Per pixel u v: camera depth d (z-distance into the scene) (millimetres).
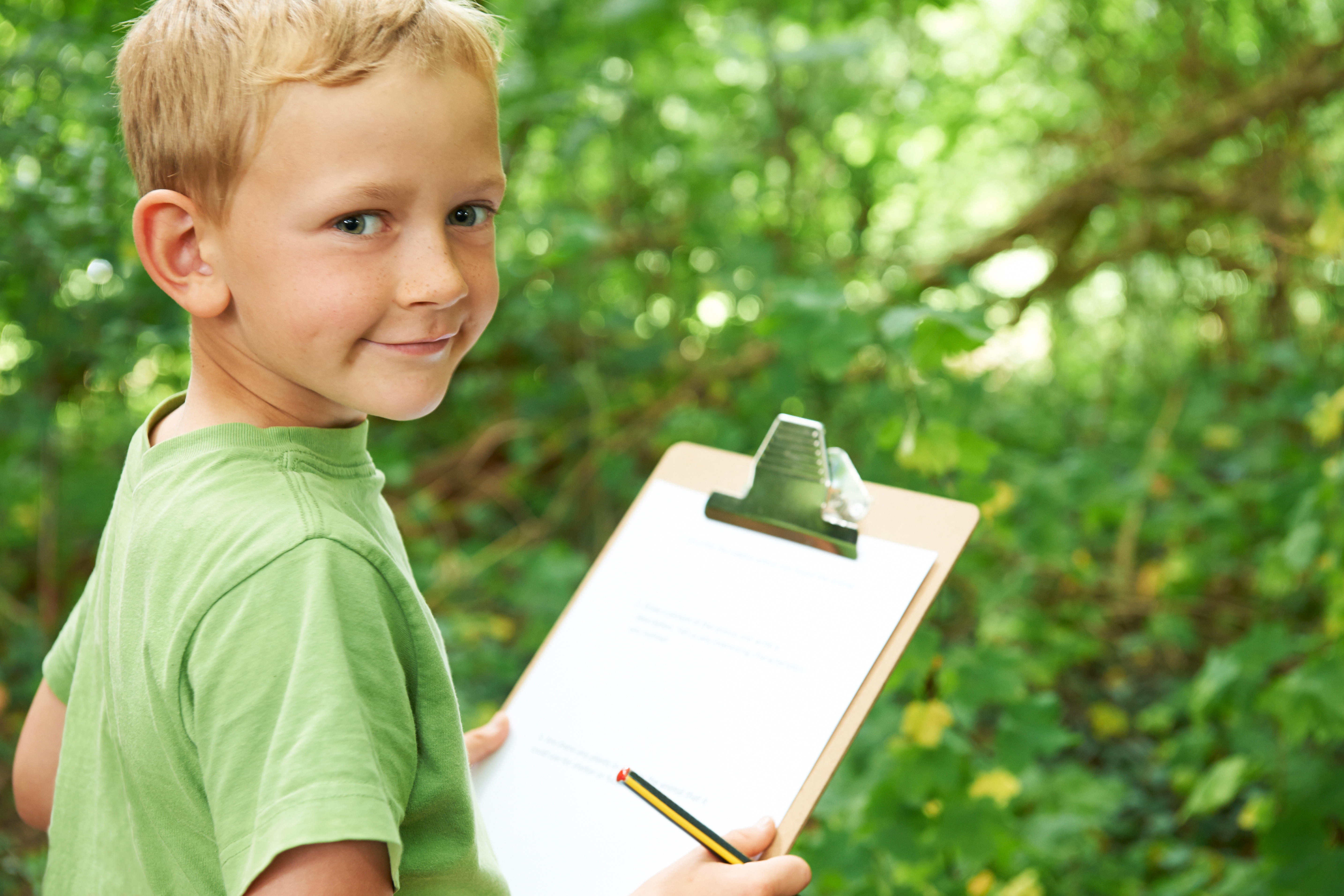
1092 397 5152
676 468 1333
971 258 4414
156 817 821
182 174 817
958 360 1834
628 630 1232
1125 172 4367
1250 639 2180
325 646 735
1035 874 2020
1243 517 3600
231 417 877
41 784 1118
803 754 1084
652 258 4328
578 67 3607
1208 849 2617
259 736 721
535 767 1181
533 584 3219
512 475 4047
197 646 750
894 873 1955
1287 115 4328
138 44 836
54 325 2848
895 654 1104
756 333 2055
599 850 1095
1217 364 4754
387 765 754
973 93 5172
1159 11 4512
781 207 4535
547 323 3994
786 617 1169
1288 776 2096
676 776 1119
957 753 1801
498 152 853
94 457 3588
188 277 836
